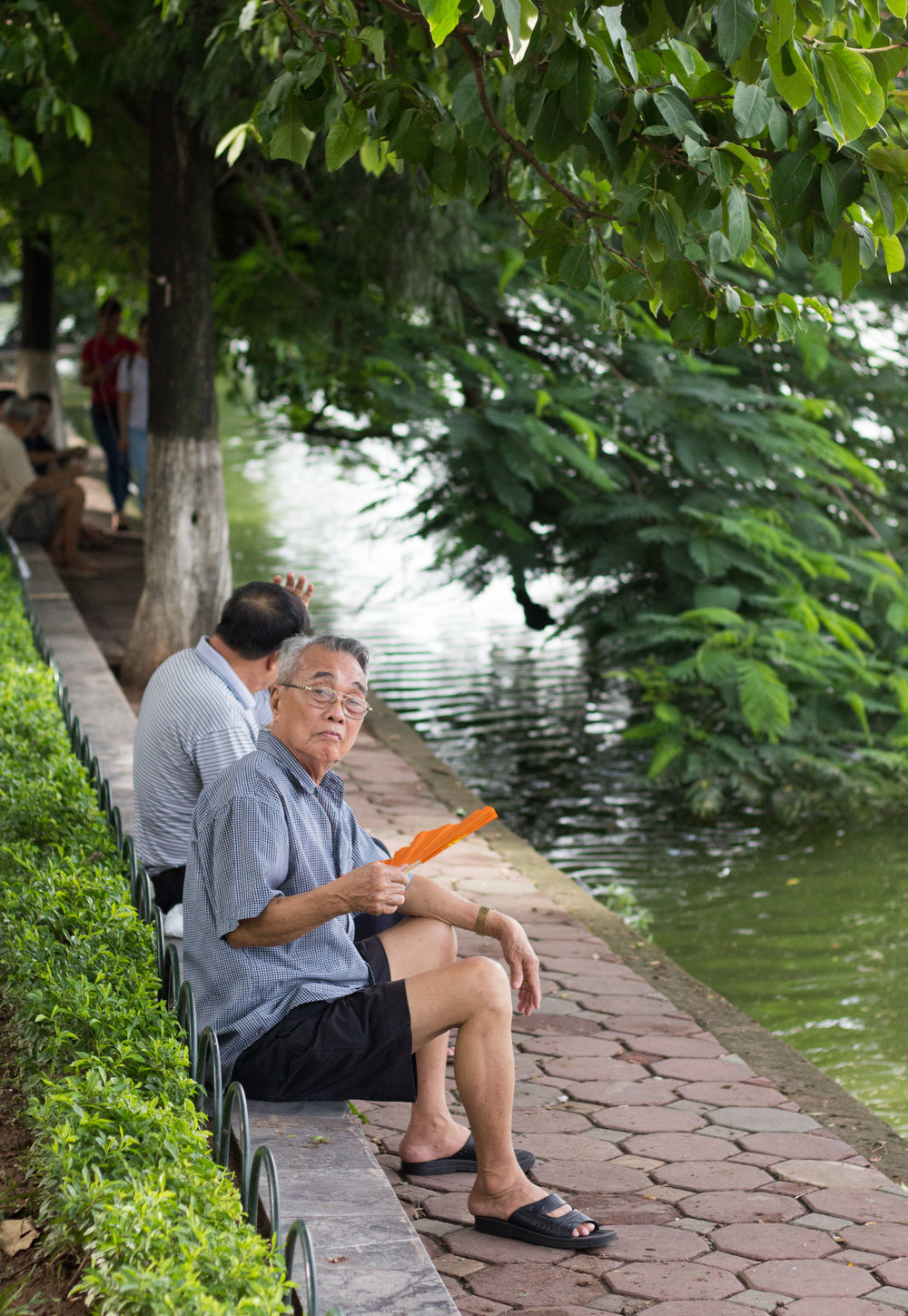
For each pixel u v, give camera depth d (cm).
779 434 945
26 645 702
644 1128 415
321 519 1956
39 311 1683
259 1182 298
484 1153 343
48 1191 254
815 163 322
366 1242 279
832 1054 551
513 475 935
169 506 896
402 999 331
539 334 1045
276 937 319
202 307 884
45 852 424
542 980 529
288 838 332
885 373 1022
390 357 949
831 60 300
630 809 887
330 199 937
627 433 1007
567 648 1291
